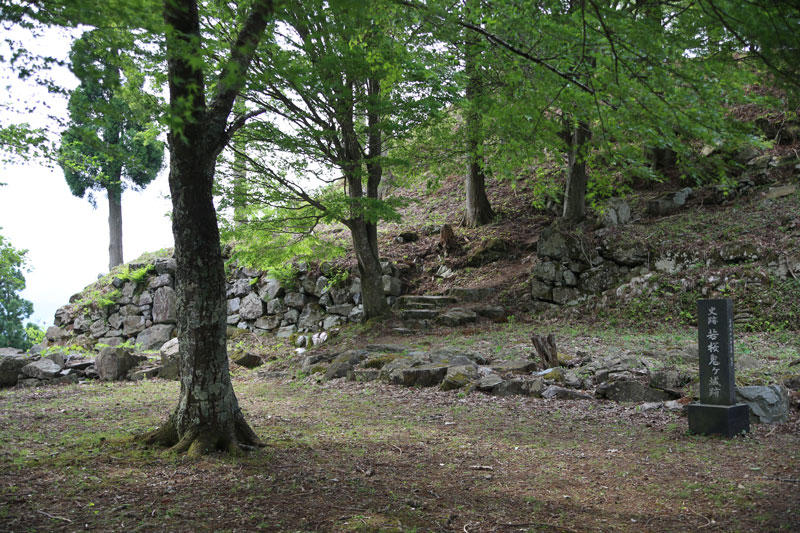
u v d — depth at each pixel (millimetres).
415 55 9031
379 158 11156
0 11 3338
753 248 12039
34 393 10672
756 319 10859
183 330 5422
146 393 10070
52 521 3580
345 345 13266
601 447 5898
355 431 6648
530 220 17359
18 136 6133
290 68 8297
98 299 18234
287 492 4266
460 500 4254
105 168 22375
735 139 4539
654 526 3803
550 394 8094
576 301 13656
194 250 5312
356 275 16094
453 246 16828
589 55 4648
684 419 6781
